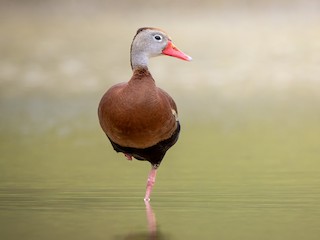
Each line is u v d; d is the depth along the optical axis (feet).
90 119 69.51
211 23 108.99
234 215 38.96
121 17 115.44
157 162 42.57
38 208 40.68
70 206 41.04
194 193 43.86
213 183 46.34
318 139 60.03
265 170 49.70
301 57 90.53
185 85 82.23
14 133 63.98
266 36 99.55
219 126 65.77
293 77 84.48
